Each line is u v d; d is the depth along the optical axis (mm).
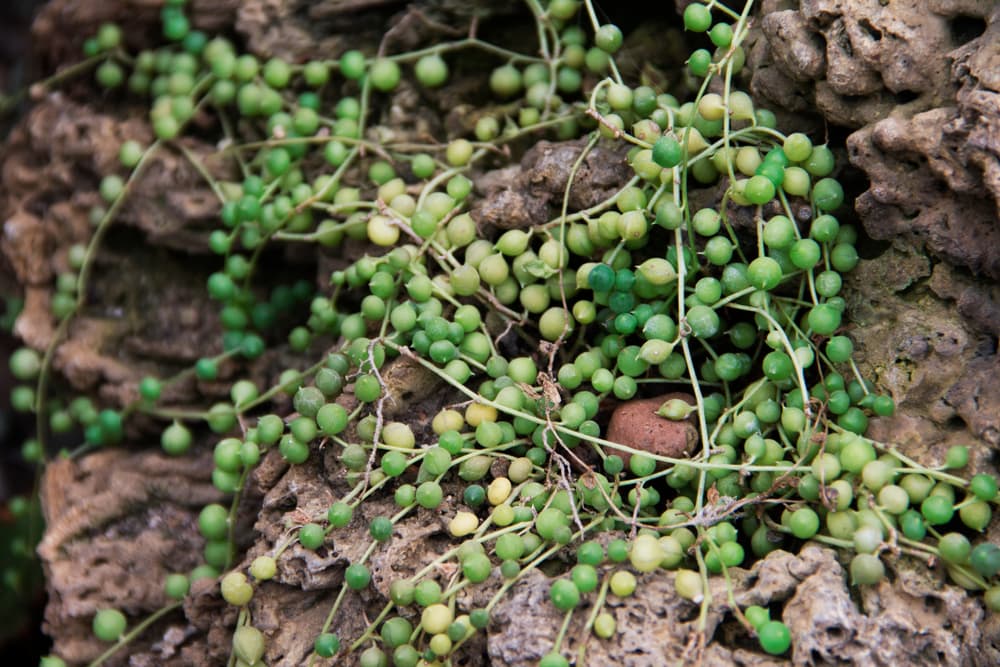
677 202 606
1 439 850
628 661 572
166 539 669
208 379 685
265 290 704
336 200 662
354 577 595
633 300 614
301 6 689
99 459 693
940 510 574
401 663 585
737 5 638
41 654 751
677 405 608
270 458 633
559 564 596
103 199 708
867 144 600
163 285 713
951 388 591
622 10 676
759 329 618
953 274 598
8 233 718
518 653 577
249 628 609
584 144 638
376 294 627
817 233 602
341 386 625
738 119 622
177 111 694
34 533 717
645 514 607
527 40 684
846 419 594
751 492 600
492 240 646
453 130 680
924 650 571
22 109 794
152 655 648
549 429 604
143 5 709
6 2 939
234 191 688
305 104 682
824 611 567
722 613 576
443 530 607
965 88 582
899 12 593
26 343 714
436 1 676
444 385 633
